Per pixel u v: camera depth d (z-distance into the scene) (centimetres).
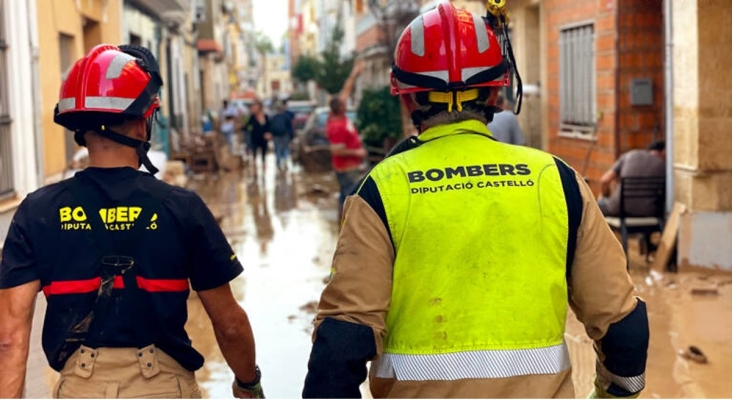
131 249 261
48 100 933
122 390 257
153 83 278
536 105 1423
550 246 238
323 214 1449
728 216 847
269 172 2325
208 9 4012
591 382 554
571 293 250
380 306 234
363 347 230
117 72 269
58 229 261
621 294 241
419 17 255
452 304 233
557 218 239
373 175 243
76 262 259
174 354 268
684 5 858
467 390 230
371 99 1866
